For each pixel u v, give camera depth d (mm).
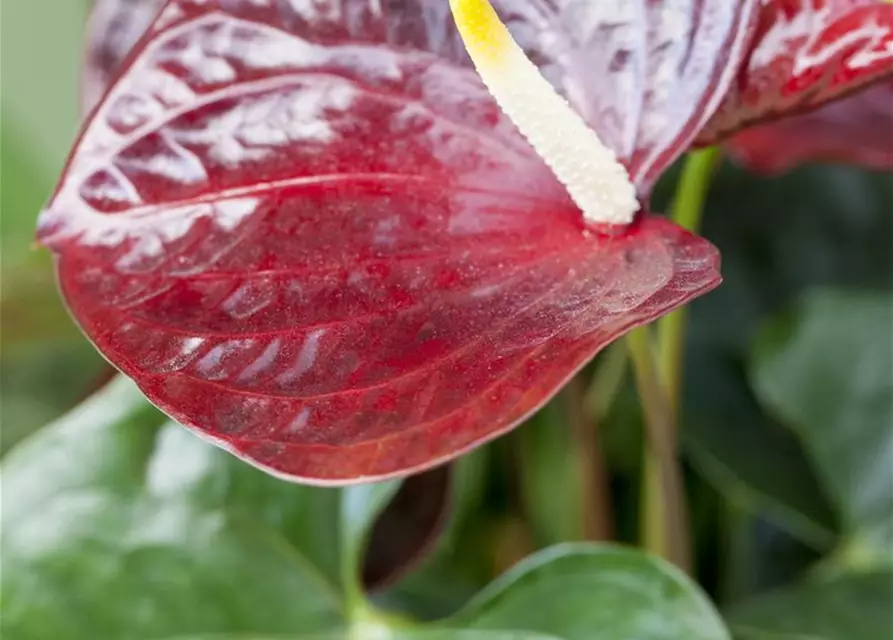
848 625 389
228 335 294
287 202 311
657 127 311
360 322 297
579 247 308
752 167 410
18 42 605
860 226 510
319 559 375
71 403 548
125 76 312
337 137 316
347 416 285
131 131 311
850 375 430
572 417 427
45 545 364
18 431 546
